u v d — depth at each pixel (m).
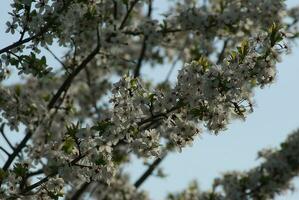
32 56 9.00
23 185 8.56
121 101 8.46
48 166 8.56
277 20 13.06
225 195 13.84
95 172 8.53
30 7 8.80
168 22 13.67
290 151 14.22
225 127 8.43
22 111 8.94
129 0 13.45
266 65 8.11
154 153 8.62
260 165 14.10
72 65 11.69
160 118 8.66
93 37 11.70
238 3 13.30
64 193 8.66
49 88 12.68
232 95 8.10
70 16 9.39
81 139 8.40
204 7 14.39
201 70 8.22
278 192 13.85
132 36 14.45
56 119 10.56
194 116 8.34
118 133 8.39
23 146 9.48
